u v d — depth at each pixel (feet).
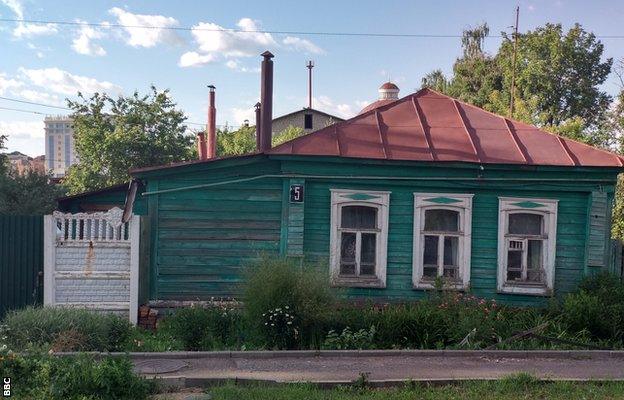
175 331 31.19
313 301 29.73
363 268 37.58
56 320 28.91
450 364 27.58
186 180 36.22
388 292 37.24
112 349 28.99
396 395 22.65
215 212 36.50
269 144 41.14
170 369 25.73
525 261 37.76
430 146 37.63
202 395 22.25
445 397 22.49
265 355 28.22
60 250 33.78
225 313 31.91
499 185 37.35
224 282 36.50
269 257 31.99
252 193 36.70
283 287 29.78
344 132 38.47
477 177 37.11
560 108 112.88
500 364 27.81
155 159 96.02
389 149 37.09
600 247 37.29
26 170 73.00
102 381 20.68
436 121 40.63
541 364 27.99
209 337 30.27
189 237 36.29
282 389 22.84
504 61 119.14
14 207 65.36
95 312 31.91
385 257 37.17
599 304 33.04
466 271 37.29
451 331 31.37
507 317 34.17
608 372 26.63
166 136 97.30
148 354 27.86
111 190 48.47
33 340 27.91
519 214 37.99
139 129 94.27
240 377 24.34
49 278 33.50
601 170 36.78
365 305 34.42
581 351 29.60
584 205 37.78
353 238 37.58
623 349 30.63
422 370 26.32
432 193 37.32
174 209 36.24
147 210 38.14
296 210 36.47
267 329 29.84
